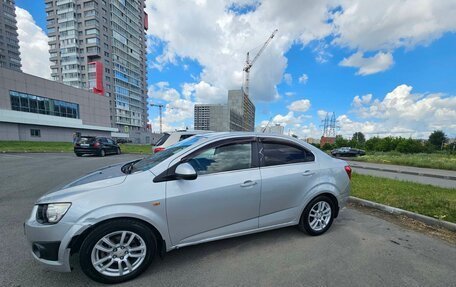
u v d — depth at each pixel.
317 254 2.91
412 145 50.12
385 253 2.97
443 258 2.88
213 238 2.72
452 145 64.31
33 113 34.59
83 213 2.17
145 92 94.00
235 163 2.92
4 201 4.86
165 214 2.44
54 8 66.19
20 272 2.43
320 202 3.48
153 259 2.64
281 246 3.10
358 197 5.41
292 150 3.42
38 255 2.23
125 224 2.29
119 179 2.44
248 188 2.85
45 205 2.25
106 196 2.26
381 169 14.55
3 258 2.68
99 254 2.28
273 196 3.04
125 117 80.06
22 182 6.67
